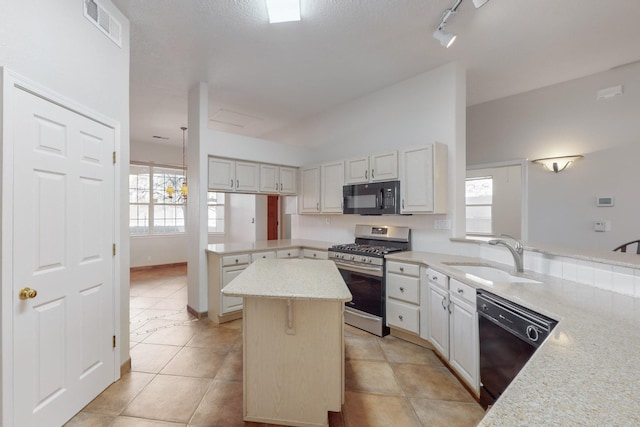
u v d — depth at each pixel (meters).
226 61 3.01
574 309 1.37
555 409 0.63
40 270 1.59
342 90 3.75
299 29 2.49
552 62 2.99
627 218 3.04
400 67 3.14
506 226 4.62
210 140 3.62
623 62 2.98
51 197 1.66
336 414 1.87
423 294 2.71
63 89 1.73
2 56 1.41
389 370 2.38
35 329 1.56
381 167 3.33
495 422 0.58
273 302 1.79
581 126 3.29
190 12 2.27
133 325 3.31
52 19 1.66
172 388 2.11
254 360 1.80
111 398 1.99
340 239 4.28
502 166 3.86
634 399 0.66
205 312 3.57
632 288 1.58
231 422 1.79
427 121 3.23
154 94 3.83
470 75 3.26
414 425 1.77
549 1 2.12
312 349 1.77
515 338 1.57
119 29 2.23
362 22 2.40
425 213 2.96
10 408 1.43
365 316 3.12
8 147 1.42
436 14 2.30
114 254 2.17
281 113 4.64
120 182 2.24
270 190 4.29
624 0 2.10
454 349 2.24
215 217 7.45
